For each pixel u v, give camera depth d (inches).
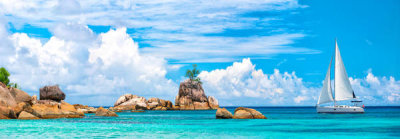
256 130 1435.8
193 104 5118.1
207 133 1314.0
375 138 1181.7
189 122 1904.5
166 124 1761.8
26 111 1942.7
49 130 1366.9
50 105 2197.3
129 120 2079.2
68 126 1553.9
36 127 1473.9
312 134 1294.3
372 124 1814.7
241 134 1286.9
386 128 1562.5
